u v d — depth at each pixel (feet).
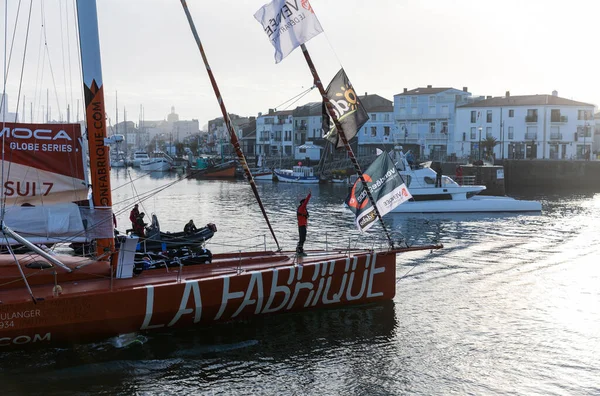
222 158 281.74
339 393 36.37
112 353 40.81
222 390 36.50
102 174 42.01
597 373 39.47
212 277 43.68
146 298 40.73
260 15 50.24
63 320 38.75
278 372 39.01
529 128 272.31
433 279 63.98
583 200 167.02
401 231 103.14
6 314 37.42
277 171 250.57
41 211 40.42
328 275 48.49
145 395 35.63
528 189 214.48
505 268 69.82
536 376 38.91
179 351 41.57
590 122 272.51
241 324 46.70
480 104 283.38
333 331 46.32
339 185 230.07
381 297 52.37
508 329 47.85
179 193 188.14
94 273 43.37
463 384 37.70
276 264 48.42
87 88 41.32
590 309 53.52
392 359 41.37
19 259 42.45
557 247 85.15
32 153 40.75
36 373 37.76
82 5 40.68
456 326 48.34
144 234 57.26
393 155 140.97
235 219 118.11
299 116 348.18
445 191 137.59
